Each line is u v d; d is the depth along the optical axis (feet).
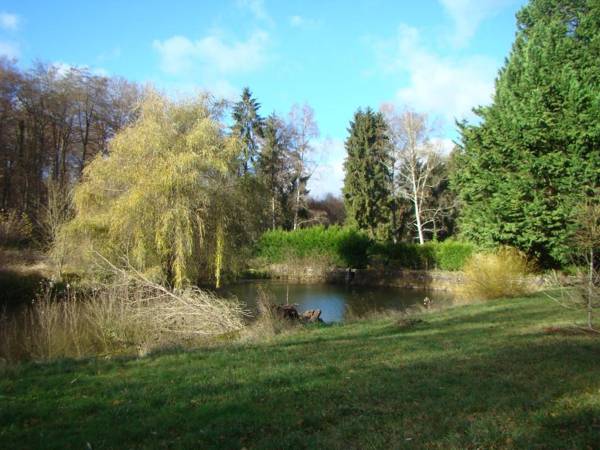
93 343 37.70
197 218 56.29
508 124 61.77
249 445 13.48
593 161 55.01
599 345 24.63
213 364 23.48
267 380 19.83
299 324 41.34
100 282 53.36
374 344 27.84
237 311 44.37
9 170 113.91
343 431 14.17
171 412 16.24
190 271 57.11
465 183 68.85
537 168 58.80
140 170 57.31
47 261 67.77
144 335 39.91
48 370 22.89
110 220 57.41
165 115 61.93
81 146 134.10
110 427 15.06
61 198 73.00
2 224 70.18
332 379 19.88
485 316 38.32
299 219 154.20
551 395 16.84
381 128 141.49
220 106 67.31
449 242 105.81
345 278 109.91
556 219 56.59
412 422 14.79
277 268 114.42
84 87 125.39
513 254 57.06
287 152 150.41
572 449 12.53
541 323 32.78
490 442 13.10
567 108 57.93
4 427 15.34
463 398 16.79
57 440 14.15
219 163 58.90
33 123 120.88
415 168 137.28
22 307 53.21
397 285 103.24
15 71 113.39
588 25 65.00
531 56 66.28
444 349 25.48
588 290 29.91
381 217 140.77
